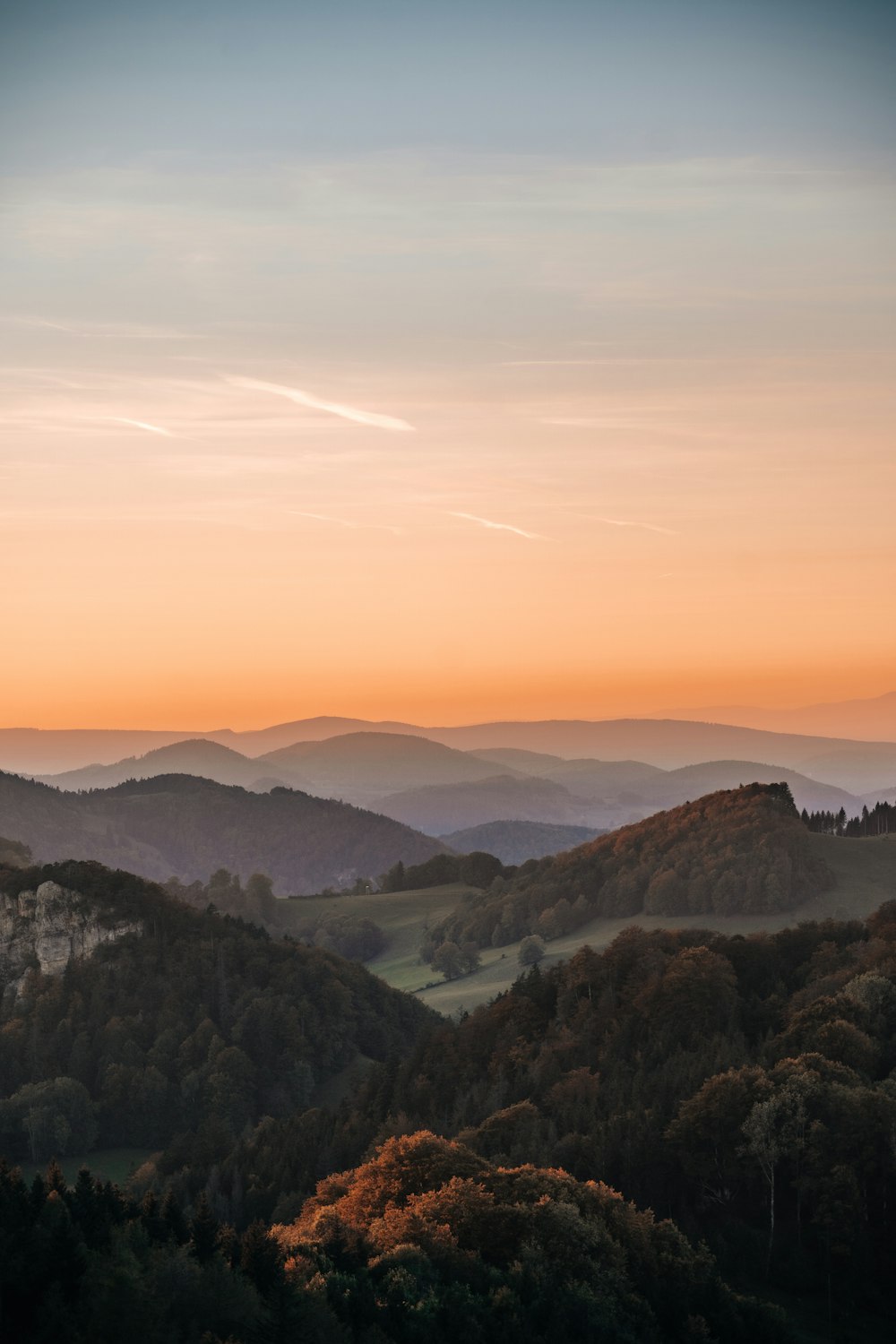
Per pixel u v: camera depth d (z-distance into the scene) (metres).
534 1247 101.19
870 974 161.25
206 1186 160.50
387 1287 94.94
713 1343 100.06
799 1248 119.75
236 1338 82.69
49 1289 86.06
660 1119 135.50
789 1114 125.00
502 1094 158.25
